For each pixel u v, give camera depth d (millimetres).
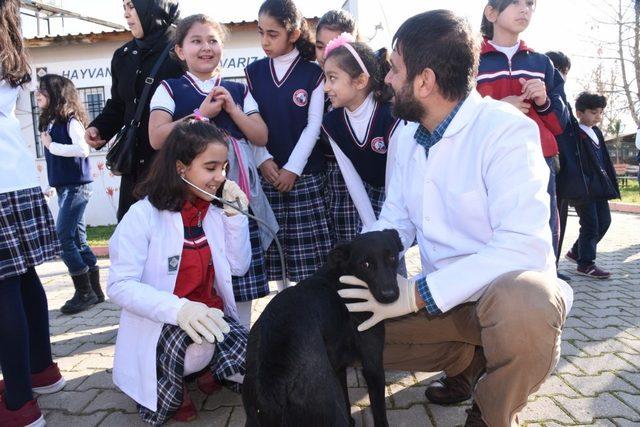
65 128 4875
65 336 4113
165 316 2426
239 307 3367
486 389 2016
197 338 2363
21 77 2604
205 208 2812
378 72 3297
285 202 3756
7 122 2604
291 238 3729
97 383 3178
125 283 2529
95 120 4027
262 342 1938
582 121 5711
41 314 2979
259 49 11766
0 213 2490
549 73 3844
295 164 3529
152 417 2541
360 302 2287
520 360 1915
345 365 2232
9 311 2518
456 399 2740
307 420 1843
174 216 2684
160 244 2678
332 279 2348
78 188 4816
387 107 3359
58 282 6277
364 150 3406
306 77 3682
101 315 4699
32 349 2971
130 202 3605
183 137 2594
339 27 3555
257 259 3354
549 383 2955
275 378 1829
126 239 2609
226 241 2893
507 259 2016
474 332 2379
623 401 2725
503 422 2021
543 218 2035
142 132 3516
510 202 2051
